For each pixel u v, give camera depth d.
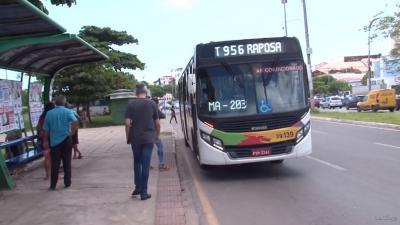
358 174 11.34
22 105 14.06
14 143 12.83
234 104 11.24
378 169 11.92
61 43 12.00
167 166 13.68
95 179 11.44
